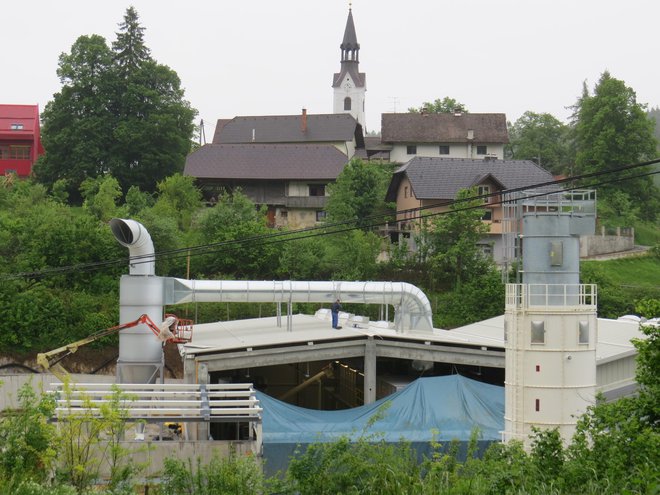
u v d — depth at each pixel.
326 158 173.50
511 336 73.25
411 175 151.88
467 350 93.75
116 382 87.94
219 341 93.94
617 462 41.69
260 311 126.06
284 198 168.75
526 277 73.00
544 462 44.84
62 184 164.00
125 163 174.12
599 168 181.12
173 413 74.06
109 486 49.06
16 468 44.44
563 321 71.75
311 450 47.44
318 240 140.25
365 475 45.91
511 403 73.00
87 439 55.09
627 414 47.06
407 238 153.00
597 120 180.75
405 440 56.31
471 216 136.38
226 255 133.62
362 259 136.25
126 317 88.88
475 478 42.94
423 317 100.88
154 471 68.31
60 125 175.25
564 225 72.25
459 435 72.38
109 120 174.75
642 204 181.50
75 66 177.75
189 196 156.12
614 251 161.12
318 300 99.12
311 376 114.62
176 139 179.38
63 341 113.50
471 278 134.75
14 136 186.00
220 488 47.84
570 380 71.69
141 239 88.88
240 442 70.25
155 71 181.00
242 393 75.62
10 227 128.12
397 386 92.44
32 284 120.25
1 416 64.50
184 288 93.38
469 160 157.38
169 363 113.56
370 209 156.25
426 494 42.91
